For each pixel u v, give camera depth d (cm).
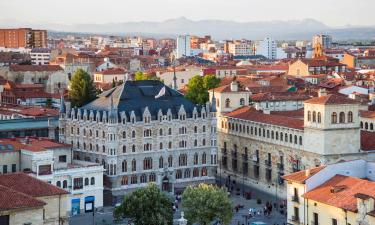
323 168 16850
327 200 15625
